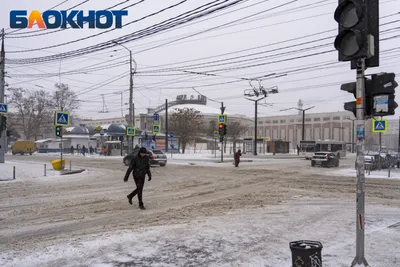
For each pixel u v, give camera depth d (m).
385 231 8.09
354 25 5.28
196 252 6.40
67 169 25.97
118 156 52.19
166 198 13.23
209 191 15.29
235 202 12.36
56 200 12.43
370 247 6.78
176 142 61.09
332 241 7.19
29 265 5.68
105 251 6.41
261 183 18.56
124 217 9.60
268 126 134.00
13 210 10.53
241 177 21.64
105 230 8.07
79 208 10.93
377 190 16.23
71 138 66.56
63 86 67.75
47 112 77.75
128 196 11.38
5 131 28.95
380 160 29.78
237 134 79.56
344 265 5.63
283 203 12.18
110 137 57.66
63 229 8.19
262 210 10.76
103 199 12.71
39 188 15.76
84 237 7.40
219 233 7.77
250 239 7.30
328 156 31.72
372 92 5.35
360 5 5.19
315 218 9.52
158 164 32.09
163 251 6.45
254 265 5.73
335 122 114.25
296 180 20.11
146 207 11.23
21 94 74.31
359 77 5.38
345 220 9.28
